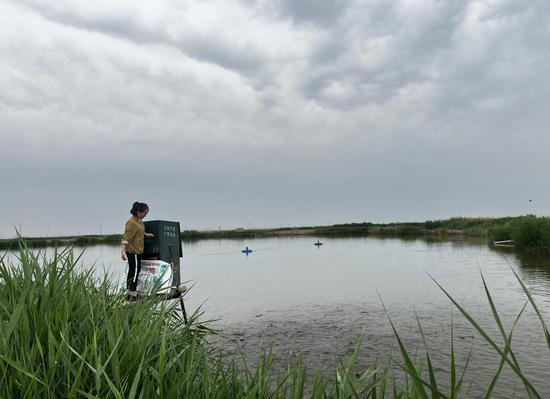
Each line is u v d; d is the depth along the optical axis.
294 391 3.17
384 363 7.62
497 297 13.80
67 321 3.18
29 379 2.45
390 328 10.43
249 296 15.95
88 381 2.72
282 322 11.45
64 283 3.95
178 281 9.80
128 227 8.73
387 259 29.98
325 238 81.19
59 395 2.56
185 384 2.94
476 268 21.88
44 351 2.86
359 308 13.12
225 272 25.14
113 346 2.81
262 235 103.75
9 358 2.46
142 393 2.45
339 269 24.53
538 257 25.75
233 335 10.04
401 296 14.86
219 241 82.50
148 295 5.03
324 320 11.60
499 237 40.34
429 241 52.75
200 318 11.99
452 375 1.82
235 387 3.04
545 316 10.98
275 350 8.62
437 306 12.89
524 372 7.01
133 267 8.82
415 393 2.38
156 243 9.45
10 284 3.76
